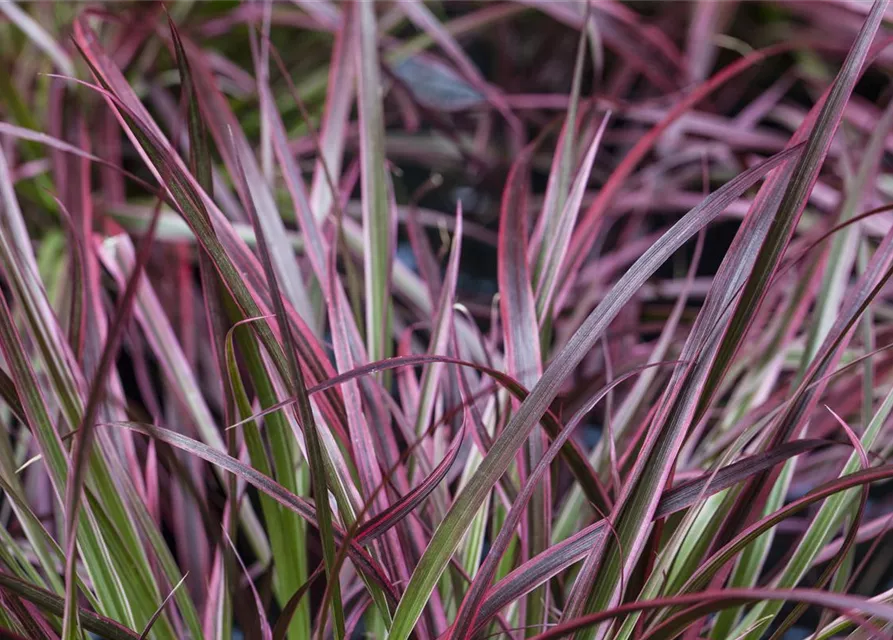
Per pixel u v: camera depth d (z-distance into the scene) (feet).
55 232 3.53
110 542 2.68
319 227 3.00
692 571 2.69
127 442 2.86
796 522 3.14
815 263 2.99
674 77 3.95
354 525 2.45
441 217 3.75
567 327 3.28
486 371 2.53
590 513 2.86
